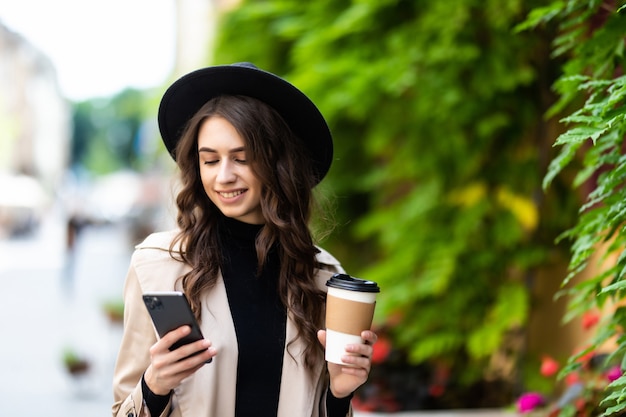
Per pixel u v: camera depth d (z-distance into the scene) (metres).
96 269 22.47
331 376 2.24
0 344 10.43
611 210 2.51
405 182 7.13
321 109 6.38
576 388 3.51
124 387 2.26
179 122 2.48
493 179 5.76
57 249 33.62
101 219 44.81
